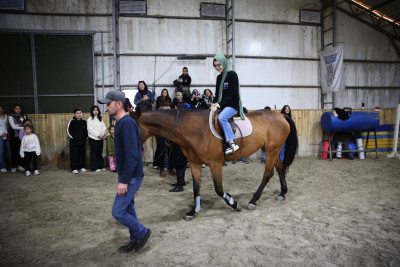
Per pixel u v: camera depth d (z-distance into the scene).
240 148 3.23
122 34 9.08
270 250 2.36
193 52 9.60
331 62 10.07
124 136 2.03
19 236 2.71
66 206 3.64
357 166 6.45
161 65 9.38
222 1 9.74
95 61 8.93
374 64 11.26
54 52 7.96
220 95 3.20
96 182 5.10
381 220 3.04
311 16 10.56
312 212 3.32
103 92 8.47
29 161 5.73
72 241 2.59
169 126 2.93
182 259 2.22
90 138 6.19
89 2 8.76
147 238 2.36
